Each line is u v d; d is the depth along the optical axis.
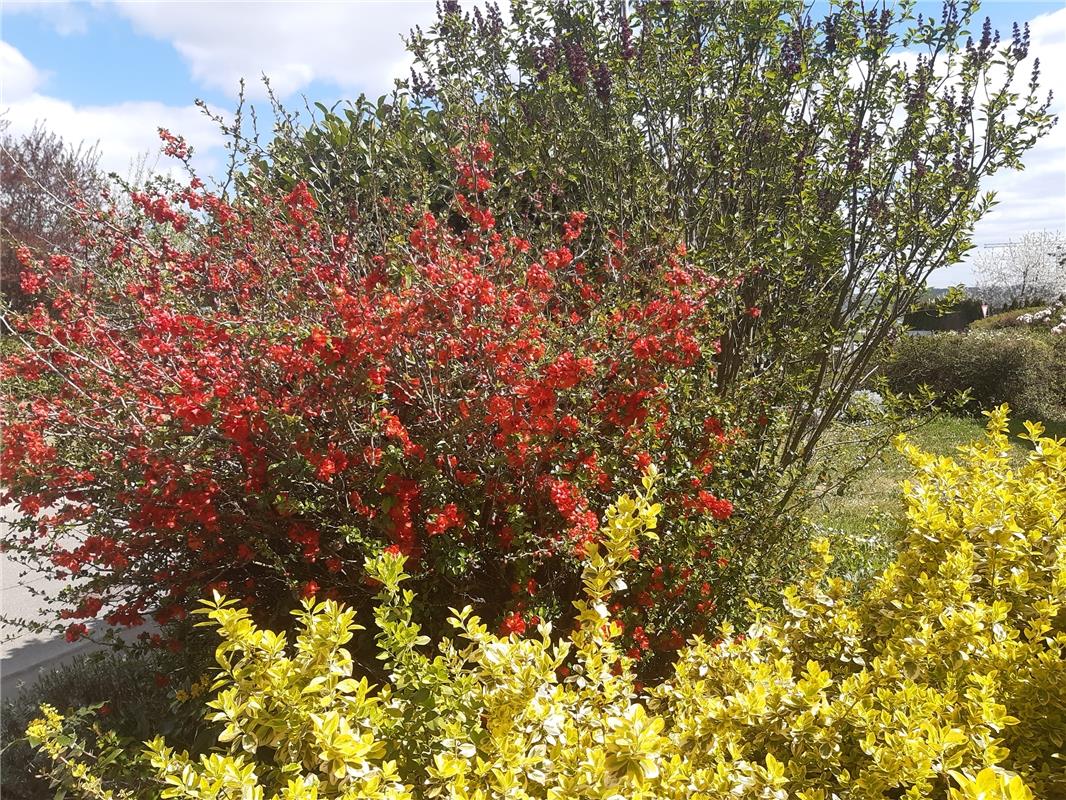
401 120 4.95
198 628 3.44
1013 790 1.53
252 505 3.34
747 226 4.73
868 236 4.50
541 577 3.54
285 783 1.88
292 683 1.86
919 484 3.25
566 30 5.34
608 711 2.17
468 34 5.23
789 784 2.12
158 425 3.28
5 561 6.05
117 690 3.57
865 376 4.76
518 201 4.81
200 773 2.01
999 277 25.84
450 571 3.16
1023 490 3.09
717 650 2.66
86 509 3.46
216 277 3.93
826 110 4.42
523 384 3.21
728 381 4.68
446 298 3.22
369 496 3.34
